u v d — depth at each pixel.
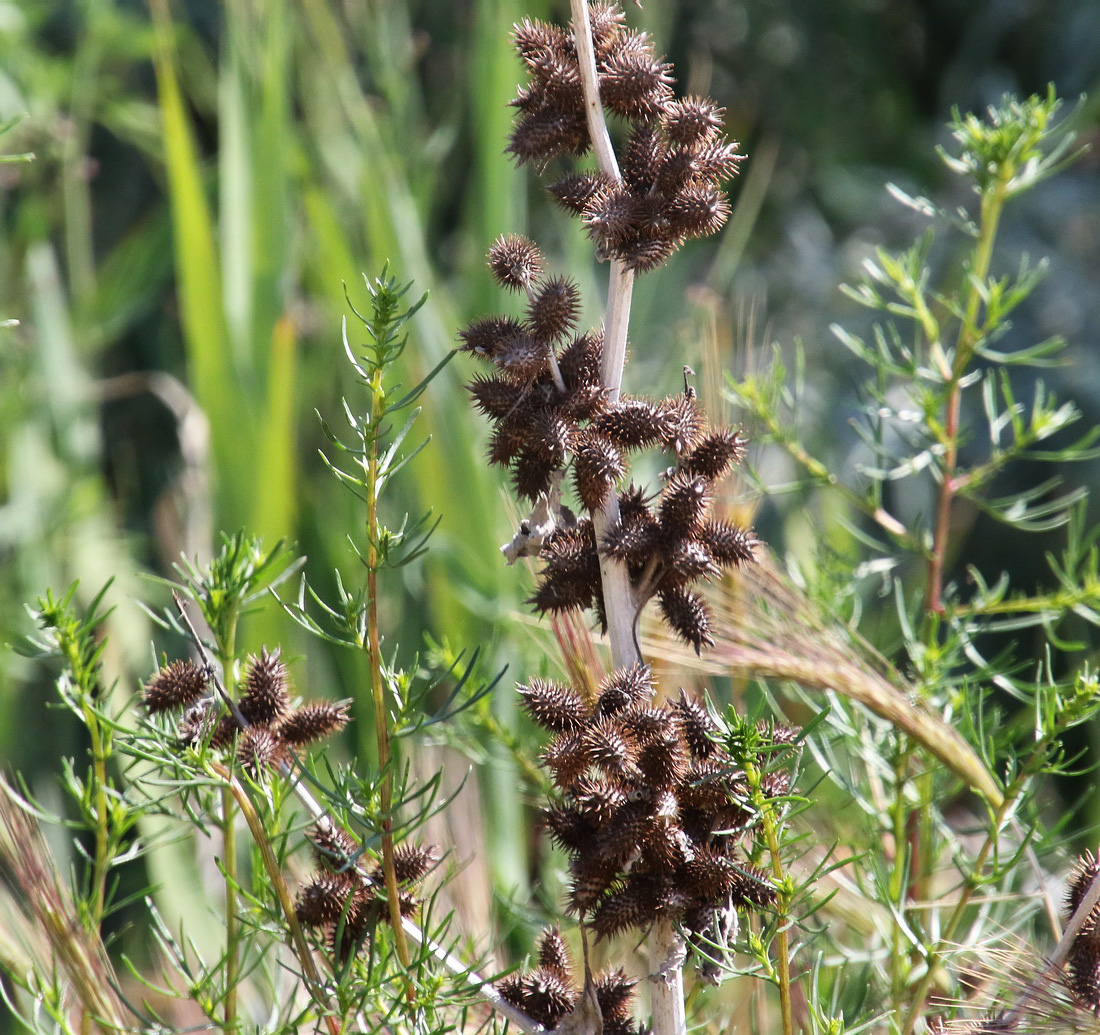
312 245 3.60
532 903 1.78
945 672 1.75
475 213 3.26
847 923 1.73
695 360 2.30
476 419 2.85
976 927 1.67
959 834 1.76
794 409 1.79
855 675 1.67
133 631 3.60
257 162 3.08
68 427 3.96
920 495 3.72
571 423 1.52
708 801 1.52
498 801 1.96
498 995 1.55
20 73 4.01
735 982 1.71
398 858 1.55
